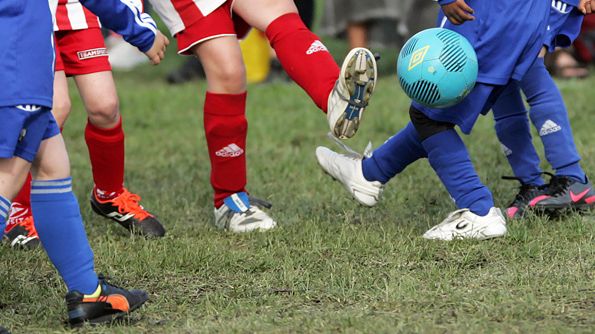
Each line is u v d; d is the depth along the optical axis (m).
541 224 18.98
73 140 33.12
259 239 19.20
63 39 19.00
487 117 32.66
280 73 43.00
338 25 45.88
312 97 17.27
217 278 16.83
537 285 15.30
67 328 14.02
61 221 13.59
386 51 50.53
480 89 17.38
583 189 19.62
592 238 18.05
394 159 19.08
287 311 14.70
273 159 28.03
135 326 14.12
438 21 18.45
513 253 17.23
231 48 19.33
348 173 19.62
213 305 15.14
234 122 19.77
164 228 20.59
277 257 17.94
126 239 19.83
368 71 16.09
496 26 17.05
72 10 18.88
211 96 19.67
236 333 13.39
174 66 49.53
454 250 17.61
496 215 18.16
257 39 42.59
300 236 19.06
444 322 13.69
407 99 37.22
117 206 20.17
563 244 17.77
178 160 29.19
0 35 12.56
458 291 15.19
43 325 14.23
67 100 18.14
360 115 16.62
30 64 12.68
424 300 14.77
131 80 46.03
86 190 24.48
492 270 16.52
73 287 13.84
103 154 19.75
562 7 19.00
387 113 34.38
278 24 17.89
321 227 19.73
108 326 13.98
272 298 15.37
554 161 19.72
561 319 13.64
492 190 22.38
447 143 17.92
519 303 14.28
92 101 19.25
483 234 18.02
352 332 13.25
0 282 16.23
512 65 17.28
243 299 15.41
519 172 19.97
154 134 33.59
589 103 34.09
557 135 19.61
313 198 22.91
